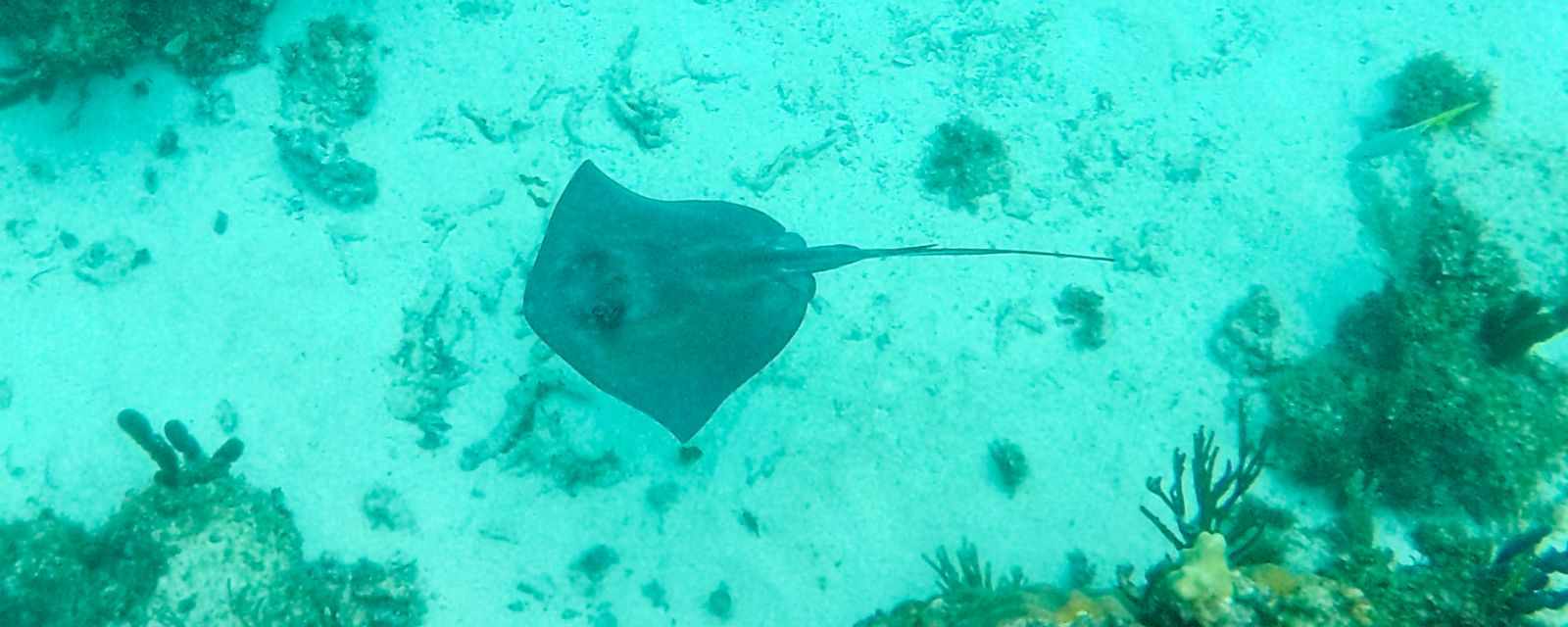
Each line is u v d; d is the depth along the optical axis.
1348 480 3.78
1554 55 4.57
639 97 4.32
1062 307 4.14
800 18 4.59
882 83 4.50
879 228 4.25
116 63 4.13
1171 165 4.38
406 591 3.65
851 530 3.81
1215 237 4.29
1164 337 4.12
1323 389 3.91
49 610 3.46
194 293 4.04
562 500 3.84
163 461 3.66
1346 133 4.45
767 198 4.29
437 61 4.41
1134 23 4.63
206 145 4.21
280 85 4.28
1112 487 3.89
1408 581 3.45
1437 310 3.93
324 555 3.73
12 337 3.96
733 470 3.87
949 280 4.17
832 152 4.38
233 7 4.23
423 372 3.94
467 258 4.14
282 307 4.03
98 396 3.90
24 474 3.79
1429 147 4.30
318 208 4.18
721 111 4.41
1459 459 3.74
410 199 4.21
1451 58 4.48
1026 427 3.97
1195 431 3.96
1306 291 4.17
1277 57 4.60
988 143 4.30
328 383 3.95
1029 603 3.00
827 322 4.08
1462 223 4.07
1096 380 4.05
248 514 3.65
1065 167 4.39
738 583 3.75
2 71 4.02
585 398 3.91
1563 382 3.89
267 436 3.88
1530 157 4.29
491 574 3.75
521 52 4.44
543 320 3.52
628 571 3.76
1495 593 3.37
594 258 3.60
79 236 4.10
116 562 3.55
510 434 3.87
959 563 3.69
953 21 4.62
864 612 3.71
